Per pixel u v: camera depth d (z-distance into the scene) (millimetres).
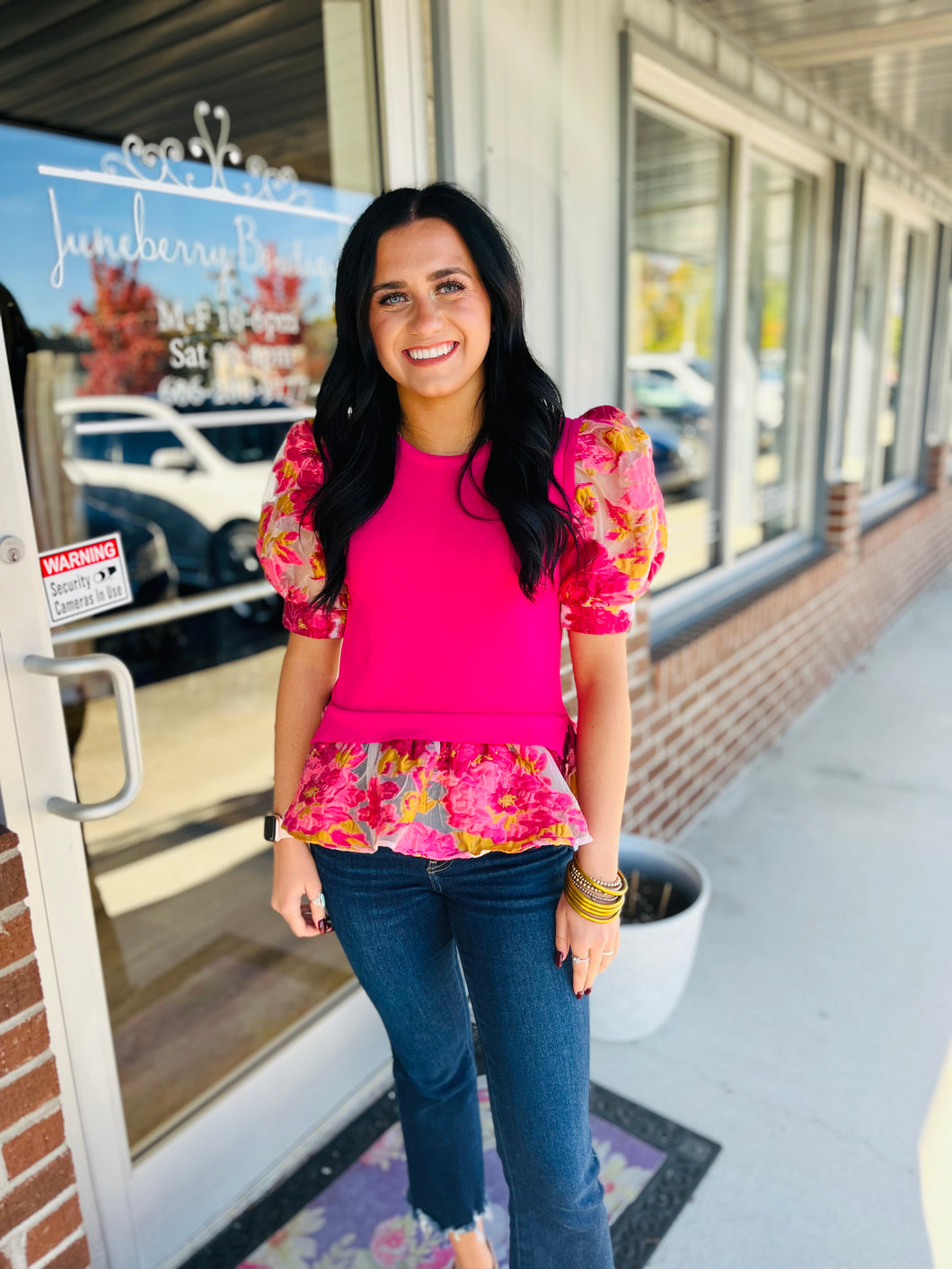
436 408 1227
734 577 4434
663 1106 2176
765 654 4160
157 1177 1802
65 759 1537
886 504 6797
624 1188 1947
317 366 3434
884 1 3100
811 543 5188
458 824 1202
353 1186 1977
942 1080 2256
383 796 1224
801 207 4766
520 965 1259
